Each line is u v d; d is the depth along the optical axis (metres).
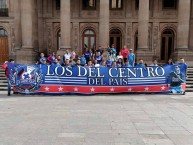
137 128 6.70
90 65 13.14
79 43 25.83
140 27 20.53
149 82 12.38
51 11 25.56
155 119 7.61
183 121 7.42
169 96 11.89
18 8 22.31
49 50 25.91
